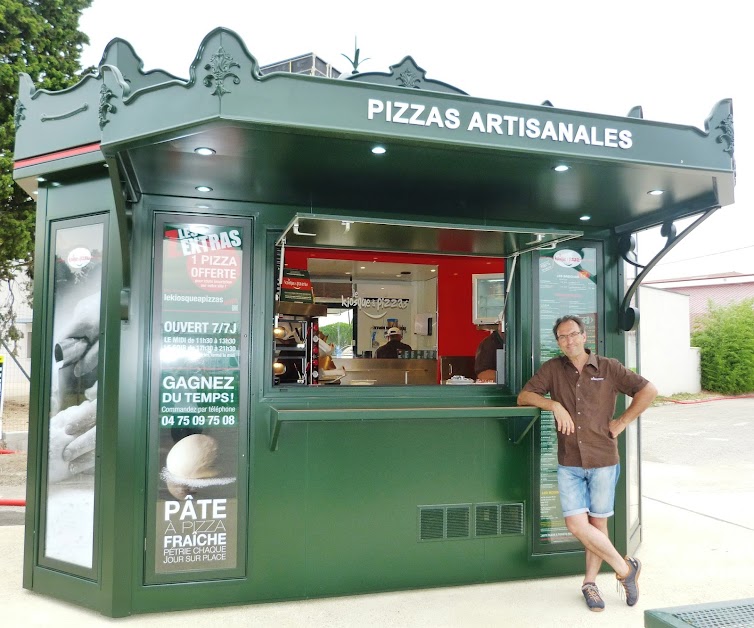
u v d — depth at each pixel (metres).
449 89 3.71
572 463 3.67
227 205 3.69
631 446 4.66
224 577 3.56
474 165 3.06
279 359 5.40
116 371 3.42
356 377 7.22
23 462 8.00
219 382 3.60
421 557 3.88
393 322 8.64
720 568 4.38
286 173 3.19
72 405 3.62
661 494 6.91
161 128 2.50
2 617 3.37
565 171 3.14
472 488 3.98
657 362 20.39
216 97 2.42
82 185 3.65
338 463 3.75
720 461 9.22
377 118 2.61
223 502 3.57
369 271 8.30
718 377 21.80
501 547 4.03
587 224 4.34
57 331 3.69
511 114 2.80
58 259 3.71
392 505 3.83
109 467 3.41
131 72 3.44
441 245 4.02
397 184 3.43
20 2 11.66
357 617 3.45
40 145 3.65
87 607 3.48
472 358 7.20
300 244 4.02
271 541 3.63
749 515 5.94
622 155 2.96
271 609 3.54
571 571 4.14
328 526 3.72
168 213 3.59
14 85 11.02
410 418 3.58
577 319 3.69
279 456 3.66
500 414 3.69
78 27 12.52
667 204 3.79
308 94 2.52
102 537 3.42
